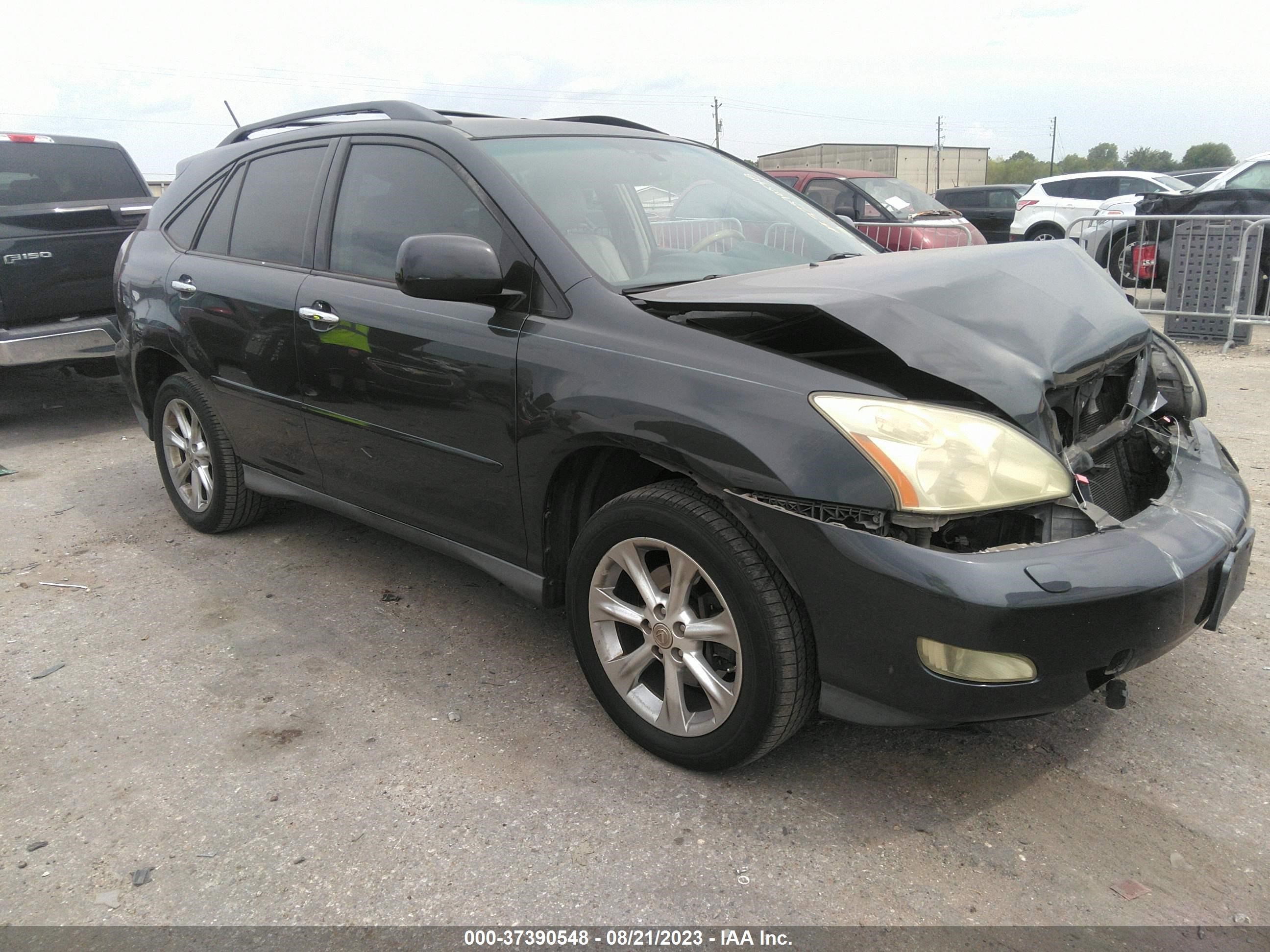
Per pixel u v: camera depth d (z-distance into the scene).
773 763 2.60
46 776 2.62
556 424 2.57
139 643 3.39
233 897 2.15
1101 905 2.08
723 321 2.42
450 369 2.87
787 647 2.25
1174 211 10.83
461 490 2.98
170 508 4.88
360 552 4.19
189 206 4.28
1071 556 2.07
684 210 3.23
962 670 2.05
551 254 2.72
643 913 2.08
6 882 2.22
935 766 2.58
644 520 2.43
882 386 2.18
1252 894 2.10
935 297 2.35
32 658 3.29
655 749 2.59
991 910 2.07
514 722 2.83
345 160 3.46
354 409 3.28
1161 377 2.94
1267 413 6.10
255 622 3.53
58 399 7.81
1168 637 2.16
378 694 3.01
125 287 4.45
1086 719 2.79
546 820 2.39
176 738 2.79
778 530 2.17
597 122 3.89
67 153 7.22
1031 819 2.36
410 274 2.58
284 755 2.69
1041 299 2.53
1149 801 2.42
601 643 2.67
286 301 3.48
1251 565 3.80
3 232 6.05
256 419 3.81
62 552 4.29
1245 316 8.54
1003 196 20.83
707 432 2.25
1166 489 2.51
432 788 2.52
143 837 2.36
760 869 2.20
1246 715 2.78
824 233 3.52
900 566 2.05
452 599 3.70
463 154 3.04
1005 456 2.09
